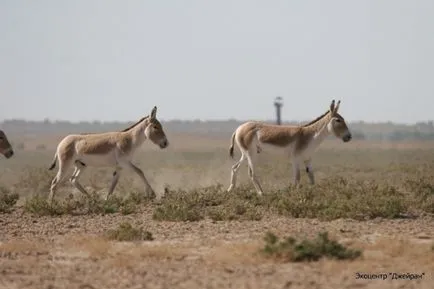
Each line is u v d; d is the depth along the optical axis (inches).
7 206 3363.7
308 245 2218.3
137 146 3713.1
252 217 3009.4
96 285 1920.5
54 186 3713.1
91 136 3725.4
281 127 3806.6
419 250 2268.7
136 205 3430.1
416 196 3435.0
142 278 1984.5
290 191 3454.7
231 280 1942.7
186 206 3137.3
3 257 2309.3
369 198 3132.4
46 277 2015.3
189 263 2178.9
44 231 2805.1
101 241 2466.8
